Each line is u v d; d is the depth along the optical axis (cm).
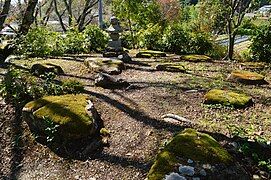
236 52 1315
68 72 660
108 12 2247
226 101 506
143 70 714
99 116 463
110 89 563
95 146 403
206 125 436
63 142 409
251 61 906
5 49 734
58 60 767
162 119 450
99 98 516
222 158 326
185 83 608
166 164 317
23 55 743
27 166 391
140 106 491
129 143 407
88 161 386
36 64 636
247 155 374
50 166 387
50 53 837
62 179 365
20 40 743
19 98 492
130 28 1359
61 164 387
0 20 754
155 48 1120
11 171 386
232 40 1159
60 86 527
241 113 483
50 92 514
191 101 517
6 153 412
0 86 514
